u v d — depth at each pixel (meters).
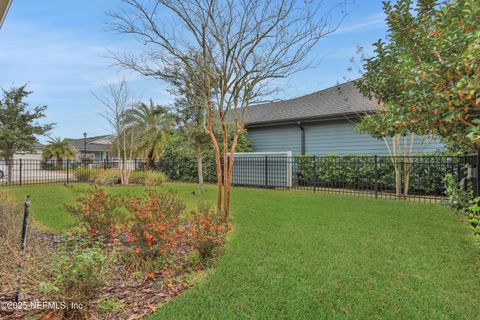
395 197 7.94
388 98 4.68
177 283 2.80
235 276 2.88
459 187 5.65
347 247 3.71
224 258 3.35
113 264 3.02
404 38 3.93
